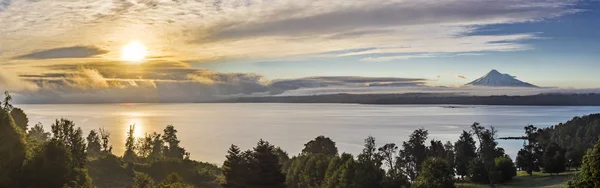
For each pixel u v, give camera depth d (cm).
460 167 13600
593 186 4756
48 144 8344
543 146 14725
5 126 8000
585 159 4922
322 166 11131
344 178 9800
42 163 8056
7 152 7888
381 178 10262
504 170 12619
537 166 14138
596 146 4784
